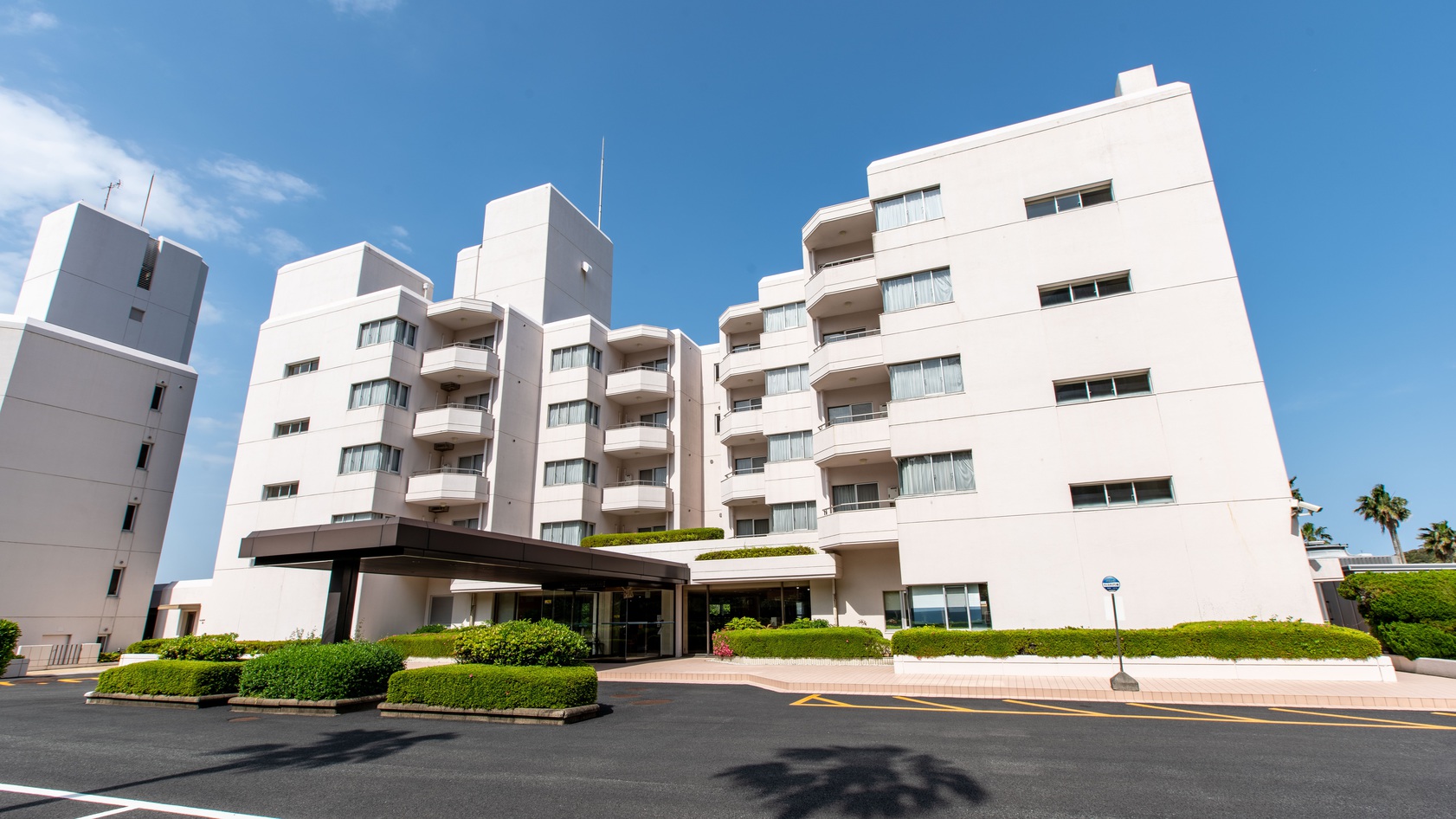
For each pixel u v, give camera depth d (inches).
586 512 1341.0
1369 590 813.2
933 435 916.6
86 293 1573.6
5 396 1254.3
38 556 1273.4
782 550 1098.7
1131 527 796.0
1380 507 2262.6
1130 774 325.1
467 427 1295.5
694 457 1460.4
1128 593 781.9
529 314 1542.8
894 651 794.2
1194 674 681.0
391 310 1316.4
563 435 1397.6
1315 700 546.0
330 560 725.3
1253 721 473.7
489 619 1279.5
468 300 1363.2
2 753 385.7
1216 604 744.3
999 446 877.2
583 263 1723.7
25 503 1262.3
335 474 1264.8
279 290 1533.0
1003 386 892.6
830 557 1051.3
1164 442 800.3
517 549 785.6
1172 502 784.3
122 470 1428.4
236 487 1370.6
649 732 441.7
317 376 1353.3
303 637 1186.0
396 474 1267.2
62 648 1218.6
